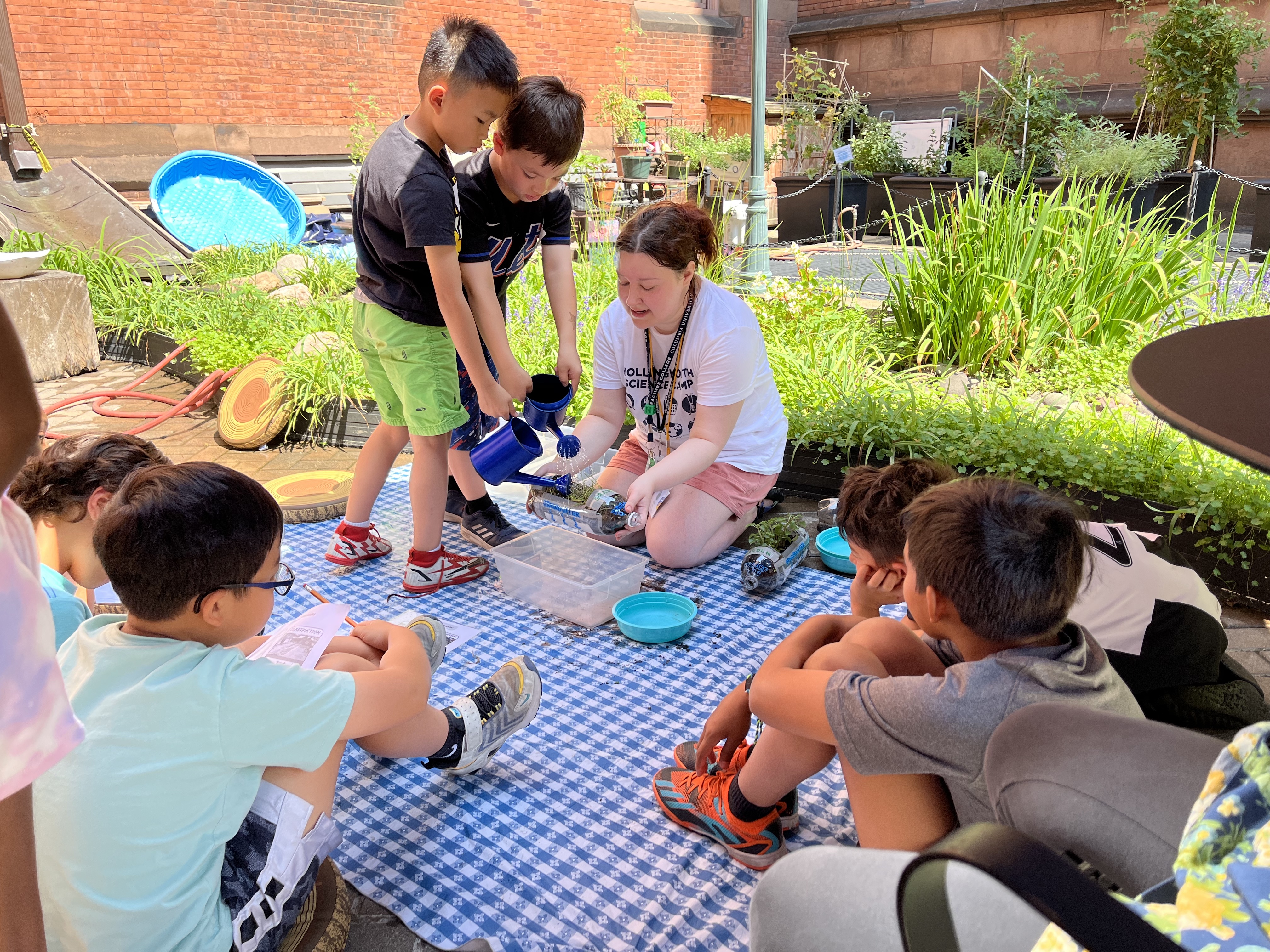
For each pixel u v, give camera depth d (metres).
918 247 5.29
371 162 2.72
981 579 1.30
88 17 9.59
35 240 7.12
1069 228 4.97
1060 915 0.70
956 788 1.40
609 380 3.25
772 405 3.24
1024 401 4.02
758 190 6.84
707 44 14.41
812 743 1.71
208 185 9.41
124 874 1.34
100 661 1.41
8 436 0.88
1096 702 1.29
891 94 14.43
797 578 3.18
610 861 1.94
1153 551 2.26
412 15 11.73
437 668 2.42
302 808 1.53
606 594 2.86
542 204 2.98
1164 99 10.19
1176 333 1.54
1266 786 0.86
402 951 1.72
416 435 2.96
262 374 4.74
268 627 2.90
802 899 1.06
